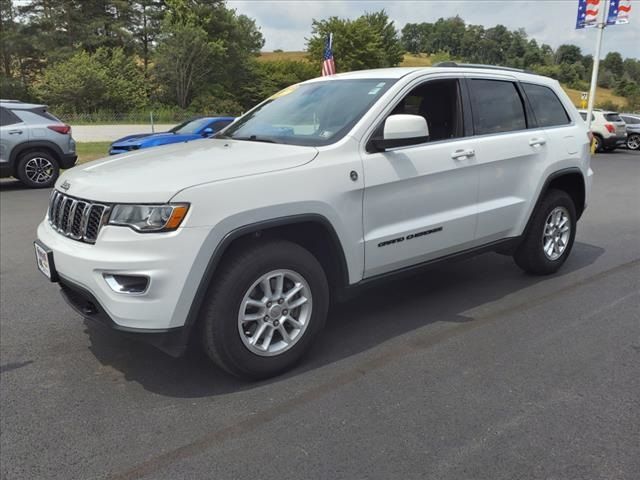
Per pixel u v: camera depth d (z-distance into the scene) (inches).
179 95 1898.4
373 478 95.0
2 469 98.5
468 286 195.0
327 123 146.5
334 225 131.3
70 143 471.2
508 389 124.0
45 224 139.3
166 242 109.8
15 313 174.4
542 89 197.9
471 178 163.5
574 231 208.2
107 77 1600.6
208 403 120.0
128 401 121.4
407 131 134.0
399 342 149.6
